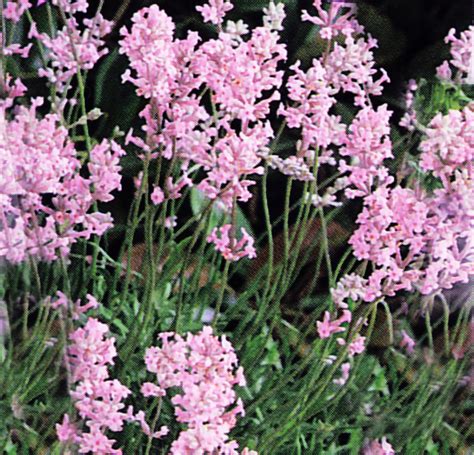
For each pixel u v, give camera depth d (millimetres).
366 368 972
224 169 930
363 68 950
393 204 948
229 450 938
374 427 972
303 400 955
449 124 950
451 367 975
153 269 936
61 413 933
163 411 949
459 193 948
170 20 926
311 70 939
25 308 923
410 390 972
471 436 981
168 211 955
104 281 953
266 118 951
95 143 941
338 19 949
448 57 958
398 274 946
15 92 927
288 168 940
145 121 946
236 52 930
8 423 926
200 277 956
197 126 950
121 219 953
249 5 946
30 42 931
